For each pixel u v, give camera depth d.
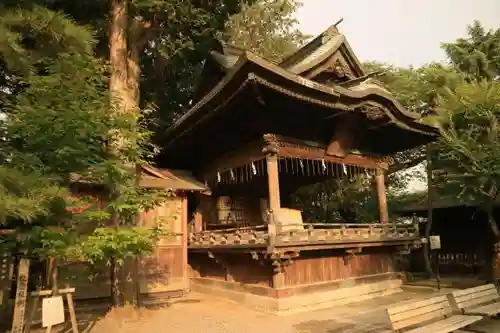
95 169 8.44
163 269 14.69
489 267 19.61
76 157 8.09
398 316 7.58
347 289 13.47
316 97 12.18
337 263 13.62
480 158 14.17
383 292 14.79
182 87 22.94
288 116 12.87
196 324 10.41
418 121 15.22
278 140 13.36
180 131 15.71
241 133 14.12
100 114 8.49
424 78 21.09
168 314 11.88
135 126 9.37
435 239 15.59
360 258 14.57
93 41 10.15
